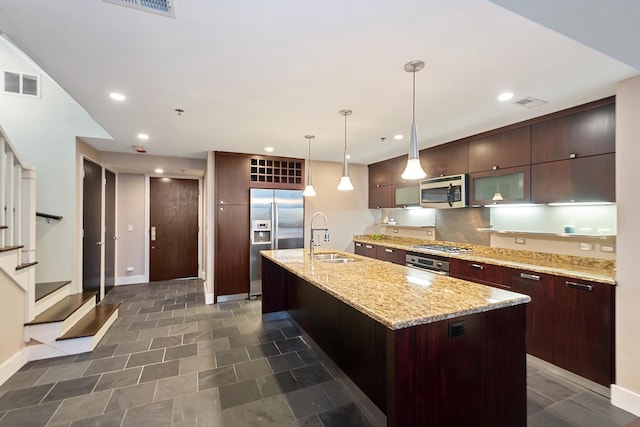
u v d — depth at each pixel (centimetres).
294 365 247
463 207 363
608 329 200
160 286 509
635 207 188
